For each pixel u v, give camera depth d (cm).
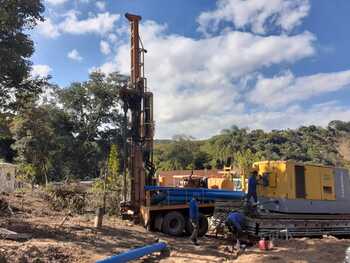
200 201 2117
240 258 1398
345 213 2102
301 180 1972
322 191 2036
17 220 1808
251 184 1897
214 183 2331
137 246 1548
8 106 2028
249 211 1864
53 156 6275
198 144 11538
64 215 2150
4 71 1783
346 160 11056
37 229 1633
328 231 2006
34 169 4853
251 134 11381
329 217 2022
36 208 2259
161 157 9375
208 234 2084
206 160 9494
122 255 1216
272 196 1962
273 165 1984
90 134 6906
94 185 2967
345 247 1532
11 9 1773
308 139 12406
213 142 11244
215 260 1394
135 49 2244
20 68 1814
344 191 2127
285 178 1931
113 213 2412
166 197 2050
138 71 2238
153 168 2197
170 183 2606
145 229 2002
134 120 2178
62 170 6500
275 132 11738
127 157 2198
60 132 6575
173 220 2002
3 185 3145
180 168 8231
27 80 1988
